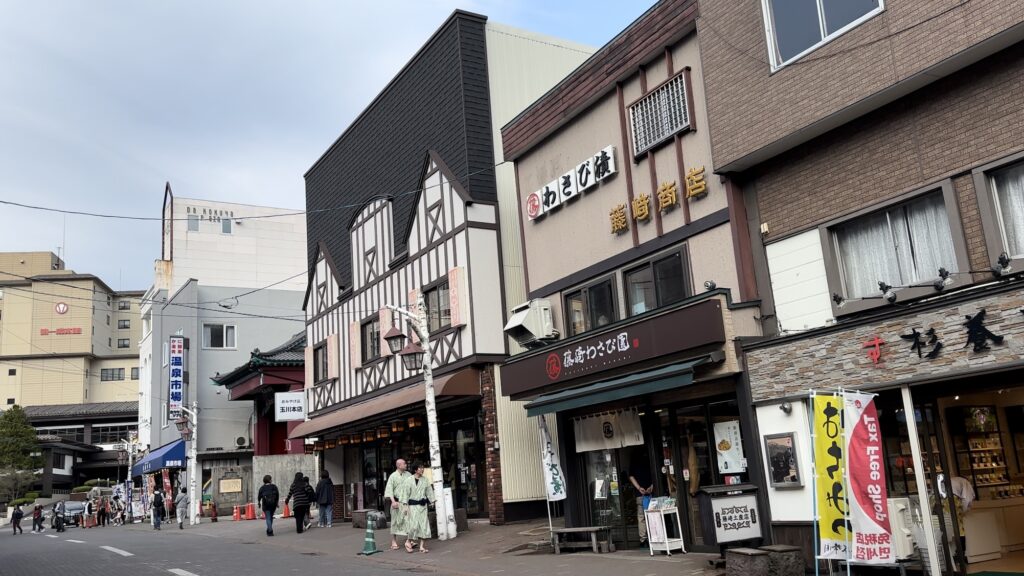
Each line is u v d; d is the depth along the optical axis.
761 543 10.67
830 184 10.69
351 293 24.84
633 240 13.75
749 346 10.98
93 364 80.69
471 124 19.69
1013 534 10.14
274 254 45.59
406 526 14.86
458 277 18.95
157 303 43.28
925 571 9.06
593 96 14.71
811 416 10.01
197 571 13.06
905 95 9.77
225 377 34.53
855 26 9.90
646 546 12.97
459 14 20.23
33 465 57.41
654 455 12.91
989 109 8.98
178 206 44.00
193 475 30.28
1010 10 8.30
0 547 23.06
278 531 22.22
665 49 13.23
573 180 15.10
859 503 8.66
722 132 11.68
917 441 9.06
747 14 11.35
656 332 11.91
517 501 17.98
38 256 81.31
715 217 12.16
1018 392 10.47
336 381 25.47
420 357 16.88
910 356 9.05
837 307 10.42
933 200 9.65
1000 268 8.60
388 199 22.97
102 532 30.27
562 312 15.49
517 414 18.52
